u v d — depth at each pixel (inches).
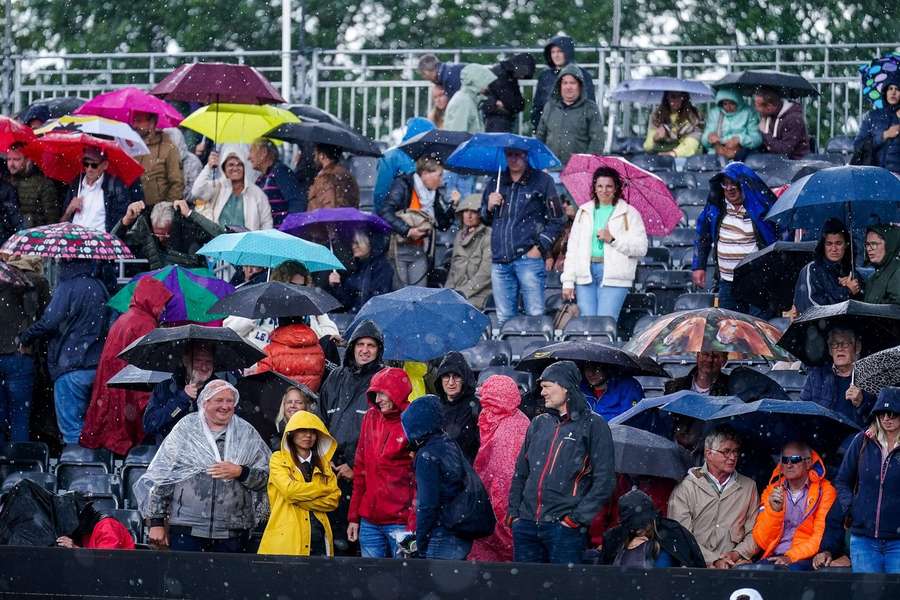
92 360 1632.6
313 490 1288.1
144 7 3577.8
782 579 1059.3
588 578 1079.0
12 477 1533.0
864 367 1302.9
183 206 1768.0
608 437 1205.7
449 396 1338.6
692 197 2214.6
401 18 3636.8
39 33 3558.1
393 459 1294.3
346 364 1391.5
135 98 2001.7
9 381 1651.1
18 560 1162.6
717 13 3644.2
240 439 1306.6
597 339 1720.0
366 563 1107.9
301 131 1961.1
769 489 1252.5
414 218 1878.7
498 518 1295.5
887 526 1197.7
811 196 1555.1
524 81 2662.4
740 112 2260.1
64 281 1637.6
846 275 1496.1
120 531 1307.8
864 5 3627.0
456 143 1988.2
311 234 1809.8
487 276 1875.0
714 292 1830.7
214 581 1131.9
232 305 1450.5
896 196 1551.4
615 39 2544.3
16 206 1895.9
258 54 2613.2
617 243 1740.9
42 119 2218.3
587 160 1847.9
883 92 1974.7
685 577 1068.5
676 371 1736.0
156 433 1501.0
